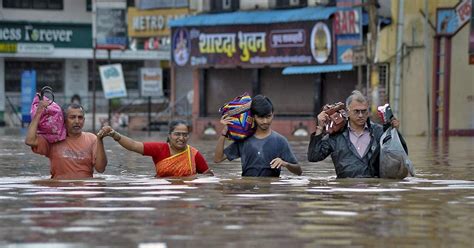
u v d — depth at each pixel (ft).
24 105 209.77
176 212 34.24
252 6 165.78
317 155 51.80
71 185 45.98
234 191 42.45
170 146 52.03
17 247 26.30
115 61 242.99
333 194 41.42
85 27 238.07
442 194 41.91
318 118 51.55
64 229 29.73
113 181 48.57
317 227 30.48
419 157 79.77
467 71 144.15
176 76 186.91
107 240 27.53
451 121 144.25
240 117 51.16
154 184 46.29
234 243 27.12
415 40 143.64
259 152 51.13
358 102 50.72
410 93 144.46
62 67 241.55
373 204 37.42
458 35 143.84
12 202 37.68
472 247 26.89
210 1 172.24
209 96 170.91
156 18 185.16
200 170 52.85
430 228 30.48
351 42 149.28
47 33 236.43
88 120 222.28
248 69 166.40
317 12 154.61
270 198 39.55
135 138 143.54
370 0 140.97
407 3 143.64
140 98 227.81
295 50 156.76
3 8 233.96
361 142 51.24
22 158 77.10
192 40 169.48
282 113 161.58
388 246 26.99
